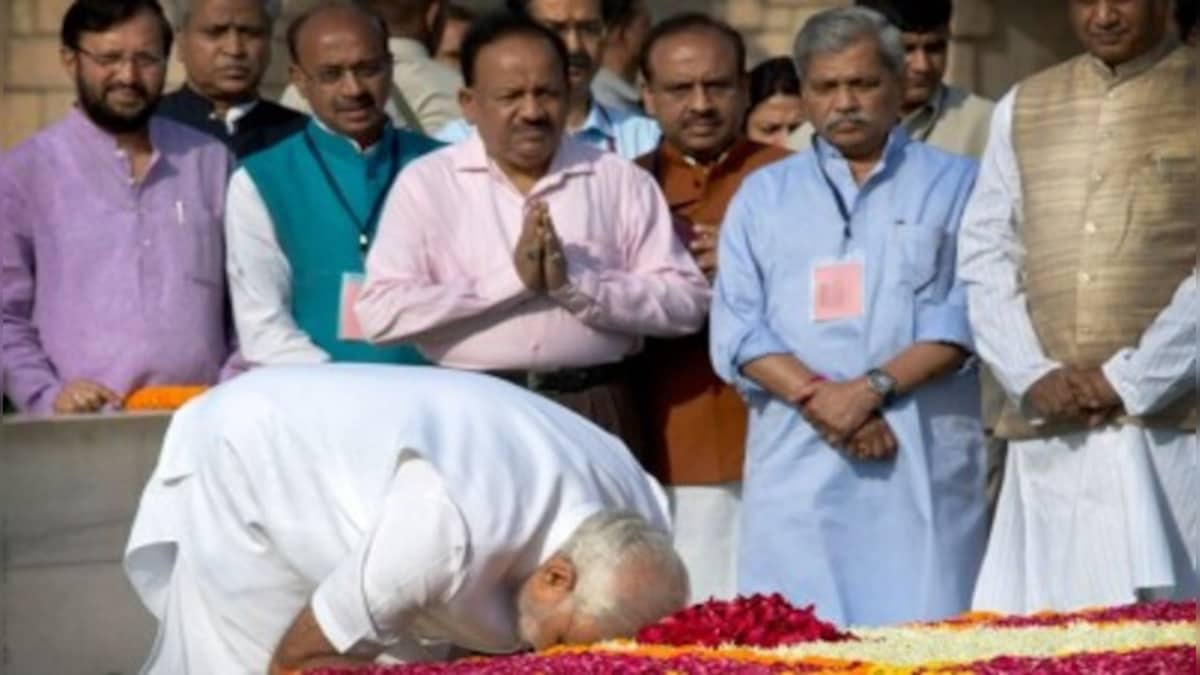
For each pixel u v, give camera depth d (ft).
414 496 42.75
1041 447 55.88
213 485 44.96
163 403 59.06
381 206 58.49
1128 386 54.60
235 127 62.85
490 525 42.55
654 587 42.55
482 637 43.42
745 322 56.44
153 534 45.78
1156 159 55.16
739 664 40.01
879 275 56.18
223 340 60.13
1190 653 41.32
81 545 58.44
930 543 56.08
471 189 56.44
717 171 58.65
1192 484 55.11
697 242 58.29
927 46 63.82
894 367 55.88
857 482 56.08
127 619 58.75
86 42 59.57
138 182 59.88
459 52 63.21
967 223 56.44
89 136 59.93
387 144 58.90
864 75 56.34
